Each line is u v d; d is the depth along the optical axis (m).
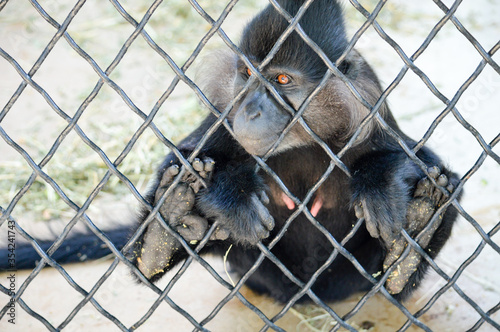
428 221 3.57
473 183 6.66
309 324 4.95
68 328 4.83
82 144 7.46
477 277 5.35
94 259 5.68
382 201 3.90
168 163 4.24
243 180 3.99
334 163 3.24
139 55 9.77
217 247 4.77
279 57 4.26
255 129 3.98
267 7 4.34
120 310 5.07
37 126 7.93
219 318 5.02
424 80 3.07
